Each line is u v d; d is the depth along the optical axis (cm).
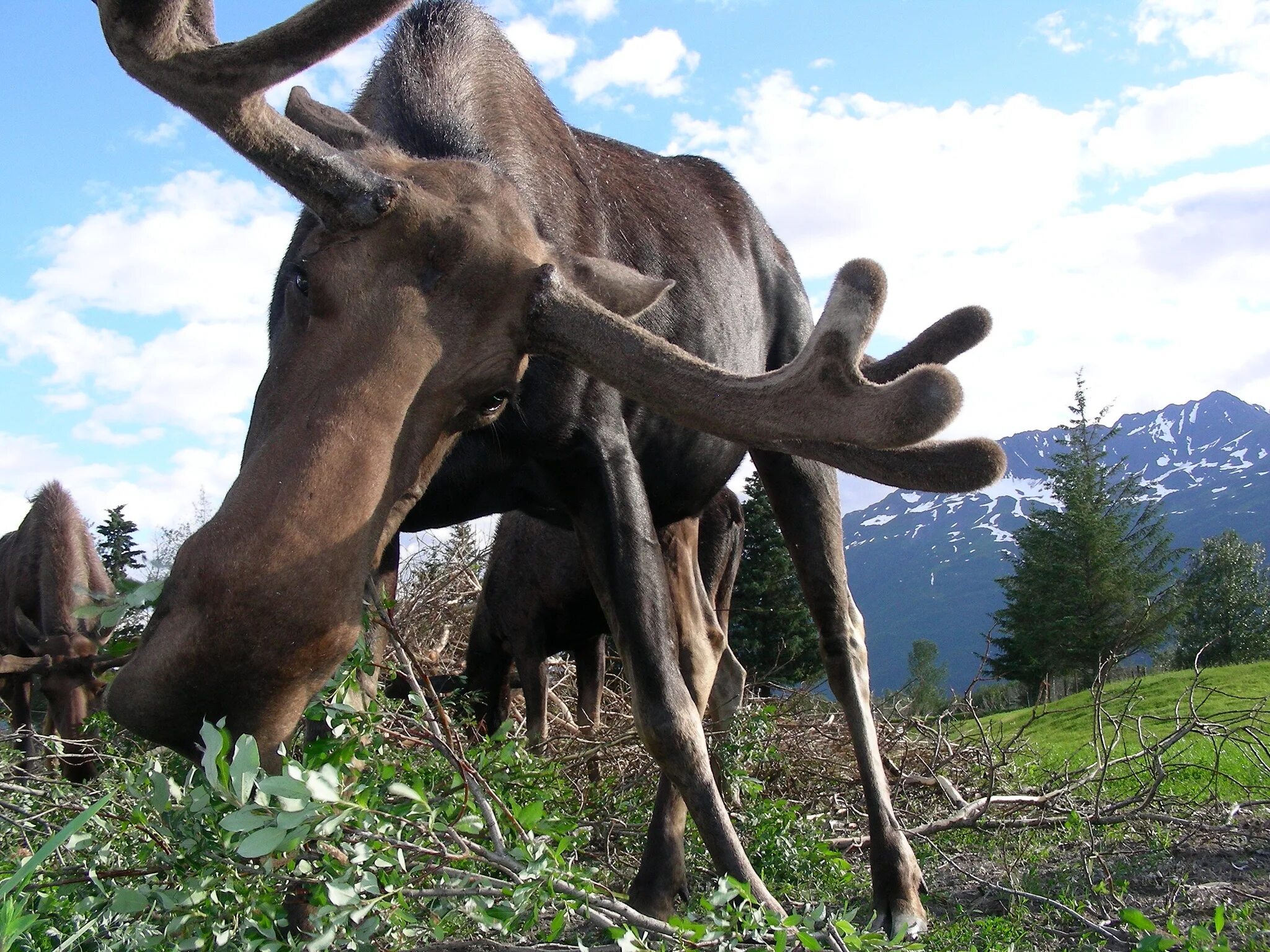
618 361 269
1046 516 3919
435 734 304
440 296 259
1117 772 748
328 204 257
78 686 877
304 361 247
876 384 257
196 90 246
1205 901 405
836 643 465
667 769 331
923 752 752
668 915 388
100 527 2238
